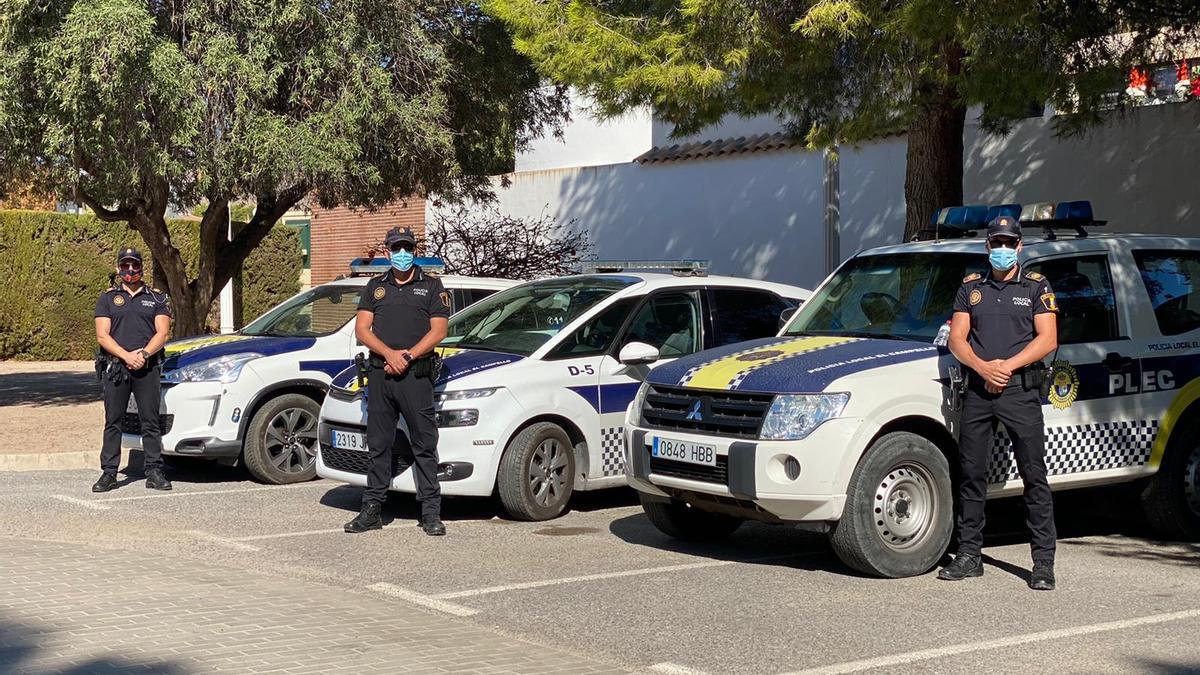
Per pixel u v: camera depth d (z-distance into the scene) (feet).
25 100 46.19
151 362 36.04
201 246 54.90
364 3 48.88
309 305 41.19
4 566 25.98
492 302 35.76
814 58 39.22
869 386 24.95
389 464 30.73
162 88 44.27
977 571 25.53
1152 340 28.55
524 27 41.75
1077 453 27.27
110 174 45.96
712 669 19.49
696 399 26.43
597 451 32.86
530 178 71.92
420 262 39.73
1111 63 39.93
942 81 37.96
